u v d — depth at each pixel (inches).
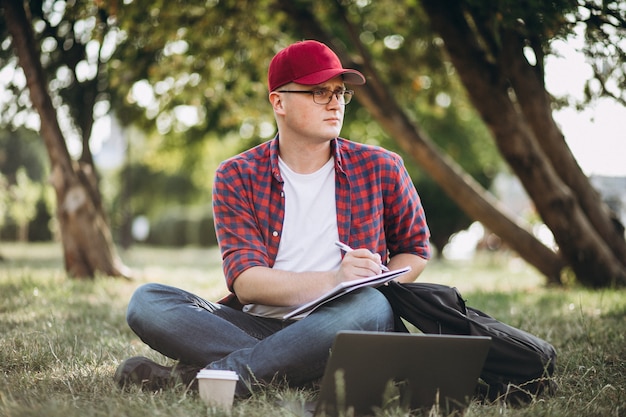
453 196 325.1
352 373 98.9
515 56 263.6
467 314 118.8
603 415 104.2
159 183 1191.6
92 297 257.6
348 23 325.1
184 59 377.4
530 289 315.0
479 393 118.0
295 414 98.9
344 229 123.0
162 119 438.0
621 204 468.4
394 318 119.8
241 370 111.1
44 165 1093.1
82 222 333.1
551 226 299.6
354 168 126.6
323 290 113.7
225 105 418.0
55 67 366.6
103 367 132.0
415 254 129.0
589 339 163.3
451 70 414.9
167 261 626.2
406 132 321.7
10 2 314.2
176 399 105.4
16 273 347.9
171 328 117.2
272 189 124.3
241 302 122.0
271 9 346.3
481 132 738.8
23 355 137.8
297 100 120.9
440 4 277.4
